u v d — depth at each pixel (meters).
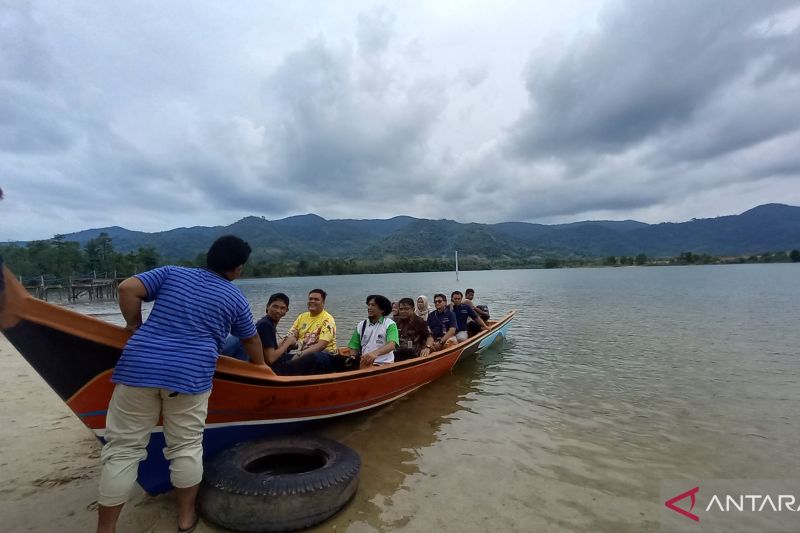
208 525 3.04
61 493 3.41
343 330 13.55
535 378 7.35
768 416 5.40
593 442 4.65
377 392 5.39
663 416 5.44
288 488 3.00
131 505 3.28
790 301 20.03
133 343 2.65
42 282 33.50
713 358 8.70
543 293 30.44
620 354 9.25
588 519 3.20
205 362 2.80
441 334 8.45
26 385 6.78
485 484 3.73
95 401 3.02
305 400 4.30
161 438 3.11
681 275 60.88
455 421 5.31
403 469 4.01
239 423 3.81
